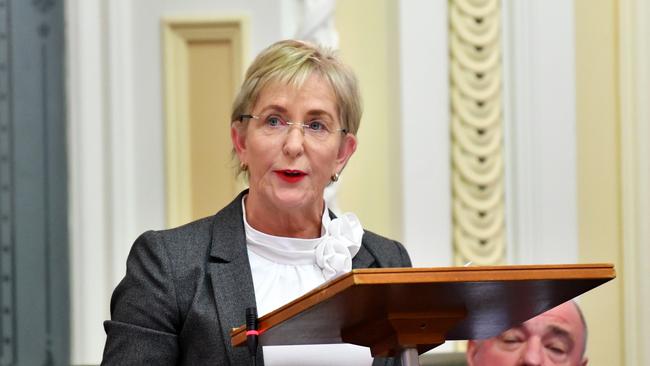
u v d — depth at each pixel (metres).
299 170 7.02
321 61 7.17
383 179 12.41
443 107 12.31
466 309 6.23
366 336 6.38
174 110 12.77
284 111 7.05
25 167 13.03
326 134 7.12
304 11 12.59
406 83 12.28
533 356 8.65
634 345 12.23
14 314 12.87
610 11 12.57
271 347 6.86
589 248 12.38
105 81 12.80
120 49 12.80
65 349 12.81
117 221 12.64
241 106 7.20
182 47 12.86
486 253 12.27
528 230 12.28
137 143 12.83
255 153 7.07
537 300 6.22
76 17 12.86
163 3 12.90
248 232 7.35
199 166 12.80
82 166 12.70
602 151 12.46
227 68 12.87
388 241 7.86
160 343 6.85
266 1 12.83
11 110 13.10
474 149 12.30
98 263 12.62
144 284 7.00
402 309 6.12
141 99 12.86
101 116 12.77
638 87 12.41
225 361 6.79
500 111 12.41
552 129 12.38
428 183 12.24
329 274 7.25
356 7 12.54
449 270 5.60
